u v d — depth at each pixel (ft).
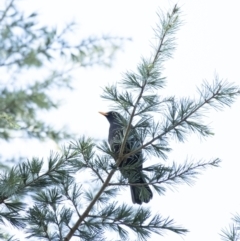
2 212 33.19
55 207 36.55
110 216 36.32
